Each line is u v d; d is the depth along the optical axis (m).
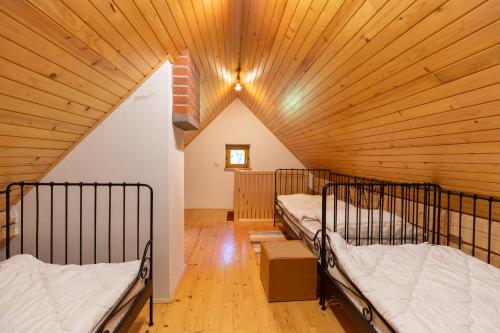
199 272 2.61
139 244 2.00
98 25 1.12
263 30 2.05
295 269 2.08
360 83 1.71
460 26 0.97
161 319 1.84
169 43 1.79
